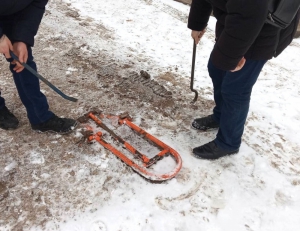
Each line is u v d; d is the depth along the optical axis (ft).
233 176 7.77
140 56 11.85
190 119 9.24
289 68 12.66
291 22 6.02
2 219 6.52
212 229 6.69
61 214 6.67
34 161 7.64
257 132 9.15
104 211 6.77
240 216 6.98
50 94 9.53
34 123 8.08
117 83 10.29
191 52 12.50
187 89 10.44
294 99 10.71
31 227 6.43
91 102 9.45
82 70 10.70
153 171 7.56
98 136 8.22
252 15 5.07
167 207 6.95
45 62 10.84
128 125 8.74
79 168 7.57
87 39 12.34
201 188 7.41
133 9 15.06
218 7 6.09
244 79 6.55
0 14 5.84
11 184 7.13
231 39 5.45
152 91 10.11
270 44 5.98
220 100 8.23
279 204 7.31
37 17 6.31
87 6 14.75
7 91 9.50
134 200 7.00
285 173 8.04
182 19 14.74
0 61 10.71
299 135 9.25
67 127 8.27
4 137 8.14
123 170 7.58
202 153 7.96
